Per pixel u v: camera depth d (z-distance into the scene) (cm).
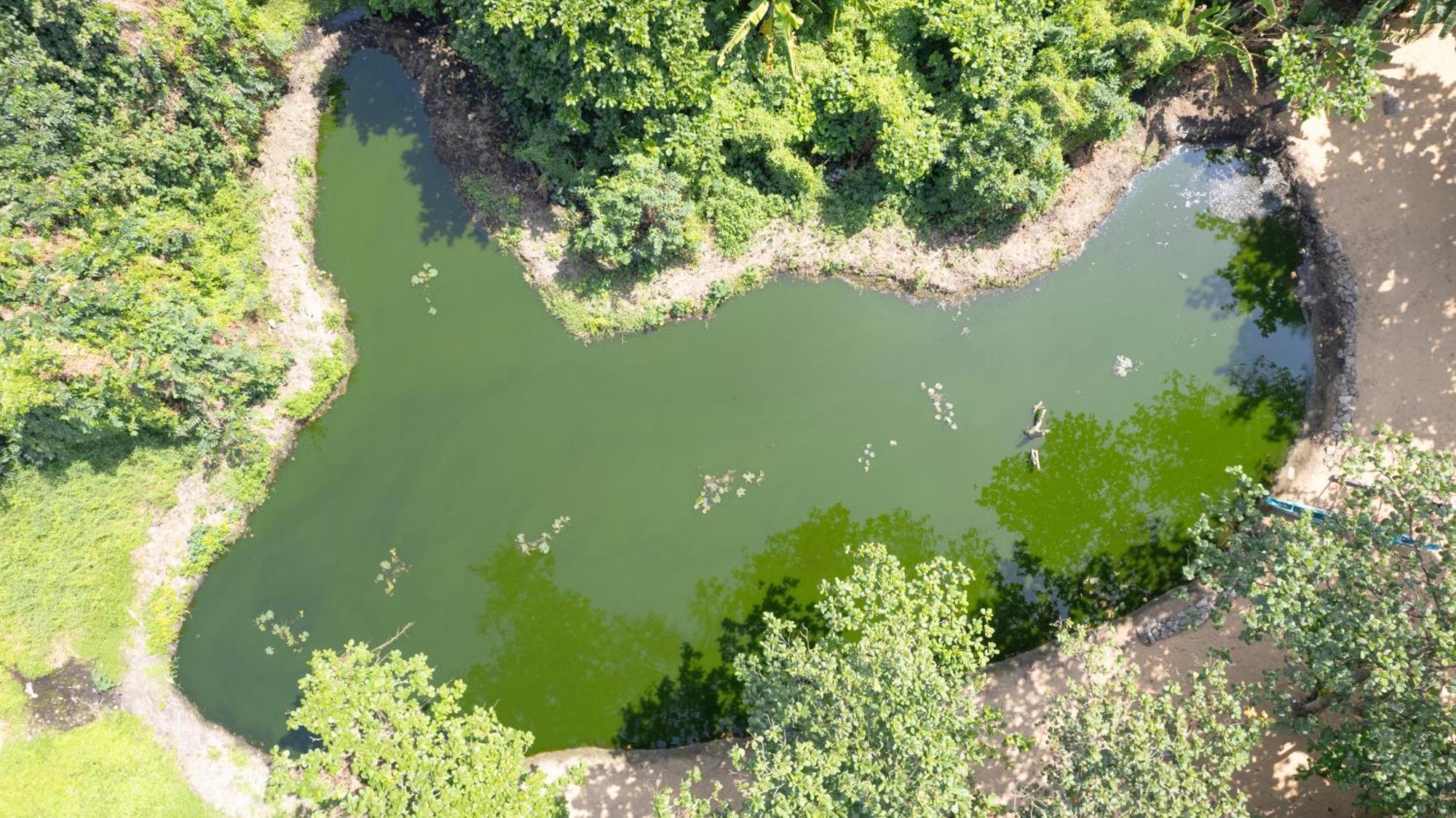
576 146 2141
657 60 1877
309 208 2222
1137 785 1433
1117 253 2152
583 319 2156
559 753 2031
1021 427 2106
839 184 2164
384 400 2166
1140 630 2003
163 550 2081
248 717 2041
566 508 2114
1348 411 2041
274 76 2230
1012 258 2131
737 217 2134
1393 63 2108
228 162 2141
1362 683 1588
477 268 2195
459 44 1984
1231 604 1936
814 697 1534
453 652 2070
